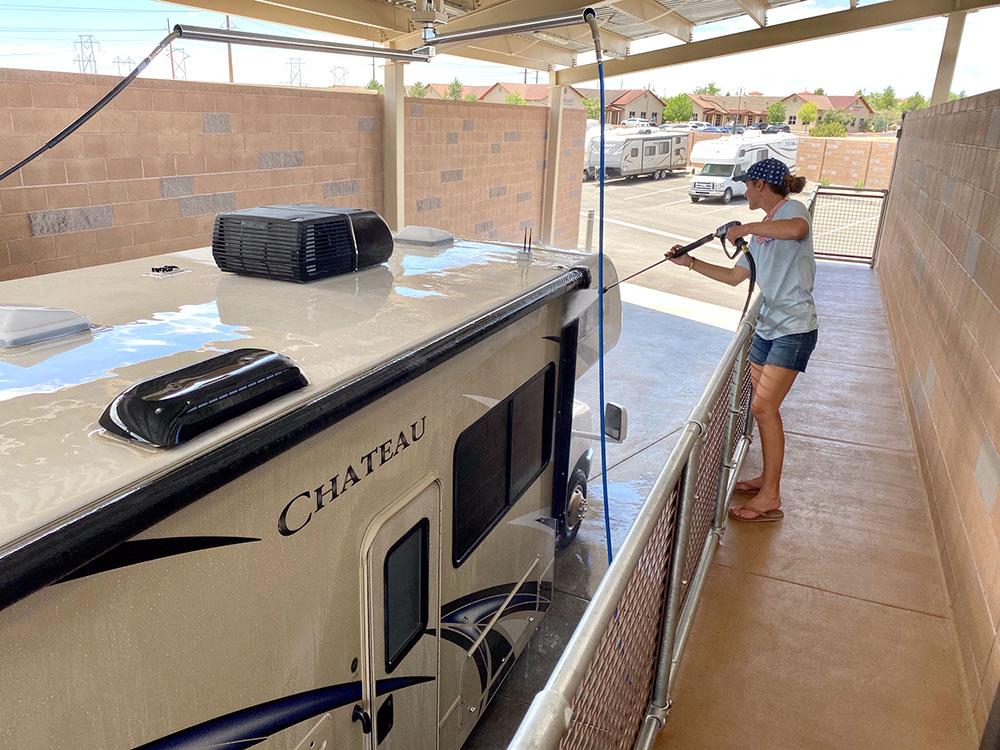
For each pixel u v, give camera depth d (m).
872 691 2.67
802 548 3.56
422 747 2.17
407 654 2.01
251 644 1.42
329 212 2.48
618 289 3.29
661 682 2.18
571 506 3.66
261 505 1.39
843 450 4.66
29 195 4.27
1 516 1.00
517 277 2.58
